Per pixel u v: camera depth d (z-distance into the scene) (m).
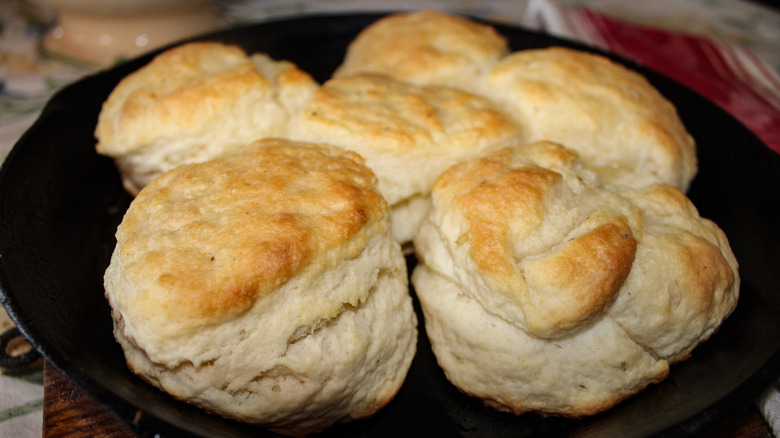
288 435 0.19
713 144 0.24
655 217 0.20
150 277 0.18
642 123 0.23
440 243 0.20
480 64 0.25
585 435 0.19
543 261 0.19
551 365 0.19
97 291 0.21
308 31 0.28
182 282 0.17
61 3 0.30
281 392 0.18
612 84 0.24
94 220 0.23
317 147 0.21
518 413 0.19
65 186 0.22
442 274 0.20
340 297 0.19
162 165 0.22
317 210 0.19
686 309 0.19
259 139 0.22
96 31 0.32
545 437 0.19
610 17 0.35
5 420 0.19
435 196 0.21
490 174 0.20
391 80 0.24
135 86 0.23
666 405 0.18
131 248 0.18
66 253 0.21
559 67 0.24
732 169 0.23
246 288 0.17
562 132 0.23
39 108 0.29
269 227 0.18
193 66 0.23
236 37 0.27
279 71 0.24
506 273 0.18
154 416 0.16
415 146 0.21
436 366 0.20
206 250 0.18
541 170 0.20
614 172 0.23
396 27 0.27
